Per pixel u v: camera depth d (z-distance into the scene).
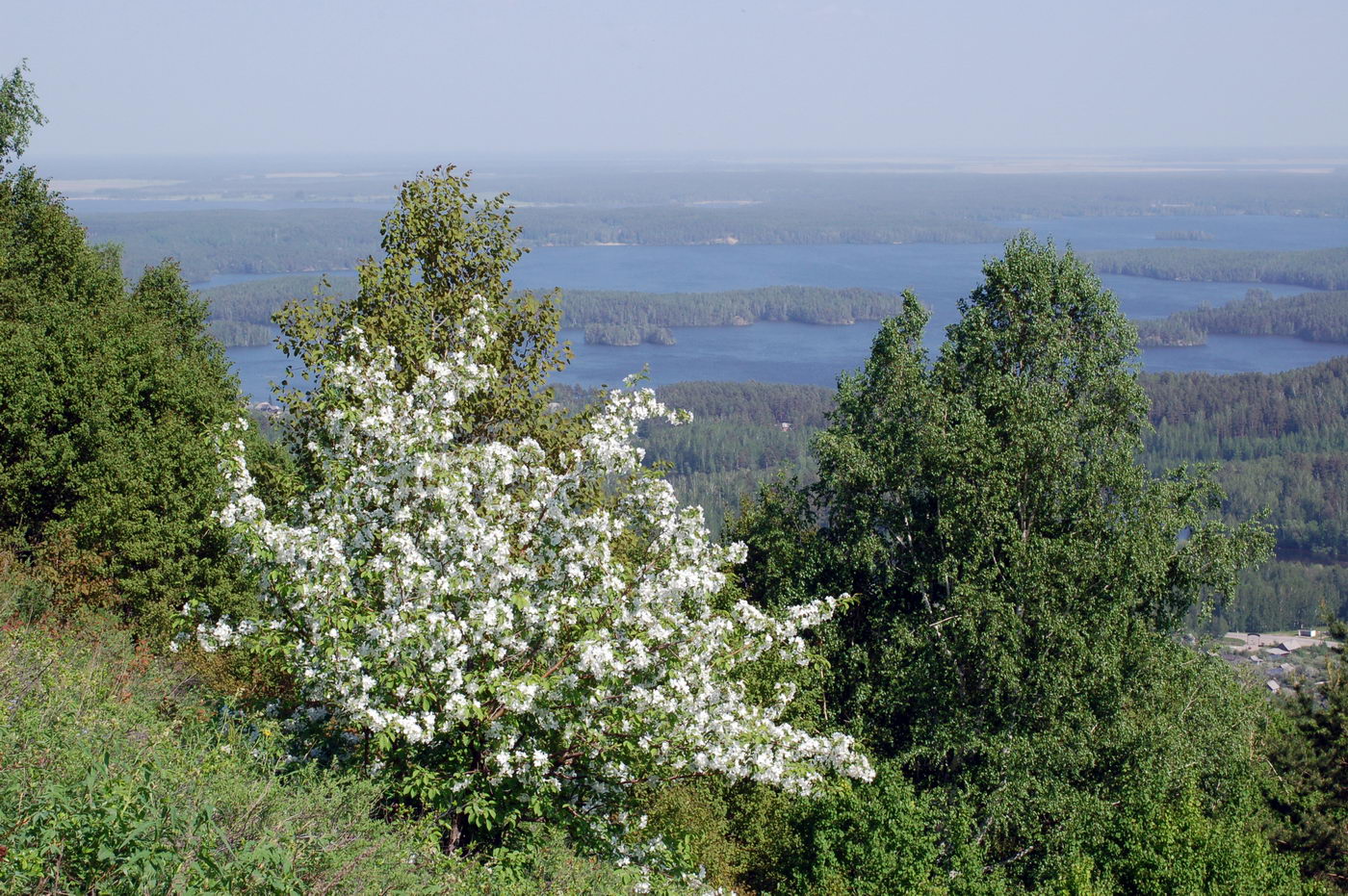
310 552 8.93
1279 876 17.50
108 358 19.44
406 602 8.92
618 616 9.52
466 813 9.58
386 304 14.01
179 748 7.82
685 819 13.94
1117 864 17.61
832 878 14.69
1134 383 21.92
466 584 8.95
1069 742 19.09
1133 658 19.94
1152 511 20.17
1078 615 19.66
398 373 12.61
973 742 18.88
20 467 16.97
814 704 19.66
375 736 8.93
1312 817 23.53
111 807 5.84
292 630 9.36
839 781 10.94
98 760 6.52
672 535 10.37
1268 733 24.77
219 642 9.72
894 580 22.33
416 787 8.94
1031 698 19.33
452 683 8.61
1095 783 19.58
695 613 10.24
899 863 15.02
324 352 12.56
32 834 5.71
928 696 20.05
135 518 16.80
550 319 14.38
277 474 12.20
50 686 8.36
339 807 7.57
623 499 10.75
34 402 17.44
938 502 21.70
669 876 10.66
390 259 14.09
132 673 11.42
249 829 6.51
